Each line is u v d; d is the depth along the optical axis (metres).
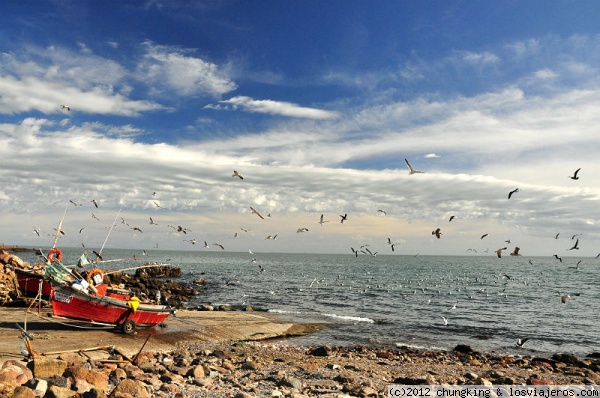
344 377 15.76
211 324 27.77
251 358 20.06
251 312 36.75
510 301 54.31
